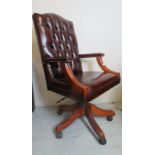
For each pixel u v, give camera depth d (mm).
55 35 1355
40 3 1664
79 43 1802
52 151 1082
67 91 1104
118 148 1107
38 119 1562
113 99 1955
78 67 1571
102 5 1756
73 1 1712
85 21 1766
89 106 1379
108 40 1827
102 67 1512
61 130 1249
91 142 1184
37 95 1847
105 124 1432
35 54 1734
